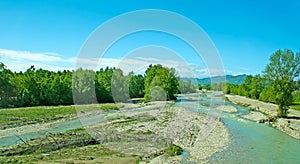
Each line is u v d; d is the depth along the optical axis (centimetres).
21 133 3097
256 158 2377
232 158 2336
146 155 2253
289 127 3962
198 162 2172
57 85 6388
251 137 3272
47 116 4403
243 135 3369
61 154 2195
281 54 5931
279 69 5944
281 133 3638
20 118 4200
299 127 3988
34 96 6103
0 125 3584
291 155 2528
